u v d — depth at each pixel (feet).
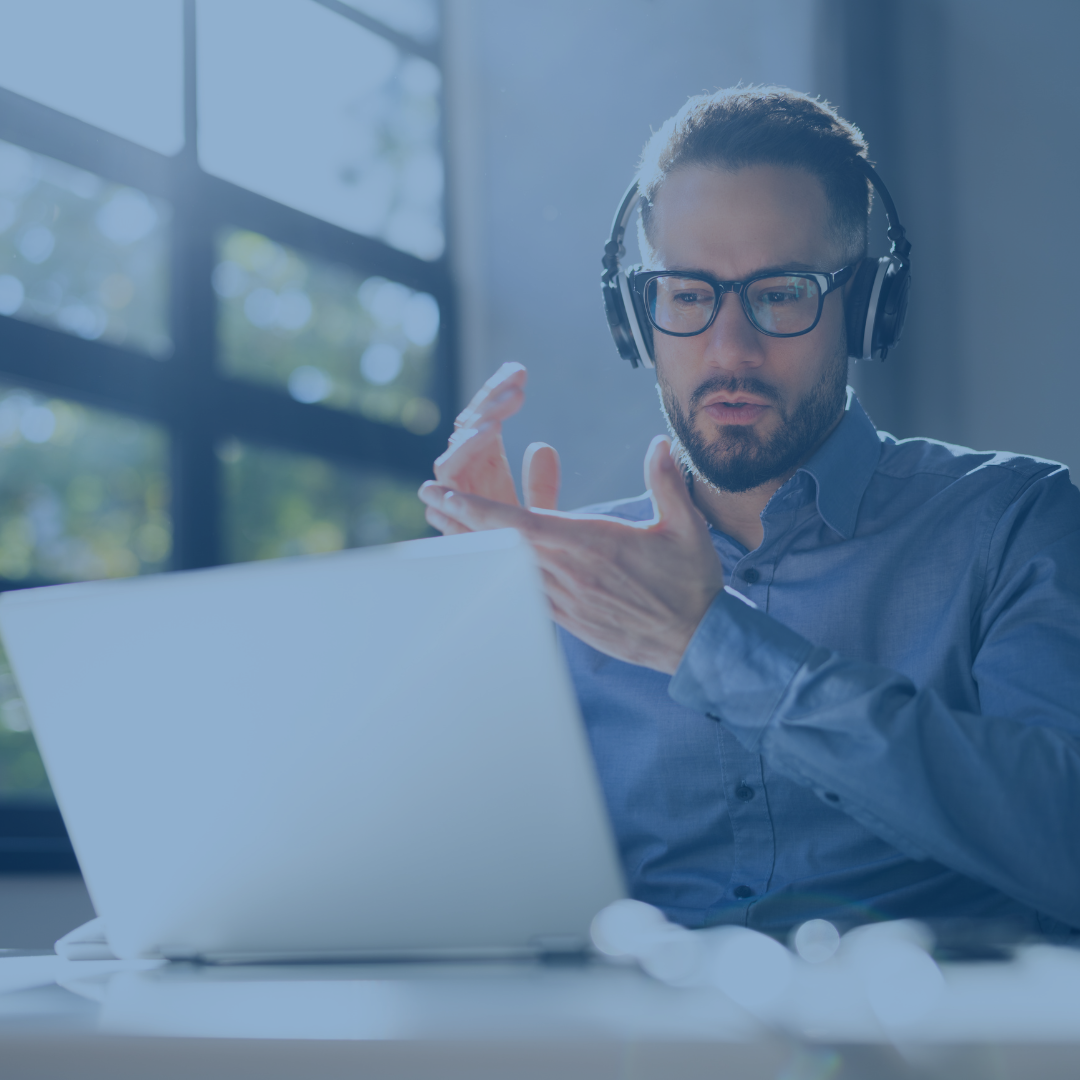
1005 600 3.51
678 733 3.79
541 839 2.08
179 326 9.62
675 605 2.64
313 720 2.13
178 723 2.23
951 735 2.59
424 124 12.08
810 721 2.60
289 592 2.09
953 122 9.91
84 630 2.27
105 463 9.15
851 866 3.55
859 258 3.90
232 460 10.28
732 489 3.90
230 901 2.32
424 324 11.91
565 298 11.38
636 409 10.86
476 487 3.85
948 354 9.66
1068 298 9.32
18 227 8.94
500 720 2.04
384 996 1.54
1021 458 3.89
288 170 10.73
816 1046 1.09
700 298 3.79
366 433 10.93
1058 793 2.56
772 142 3.74
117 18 9.33
